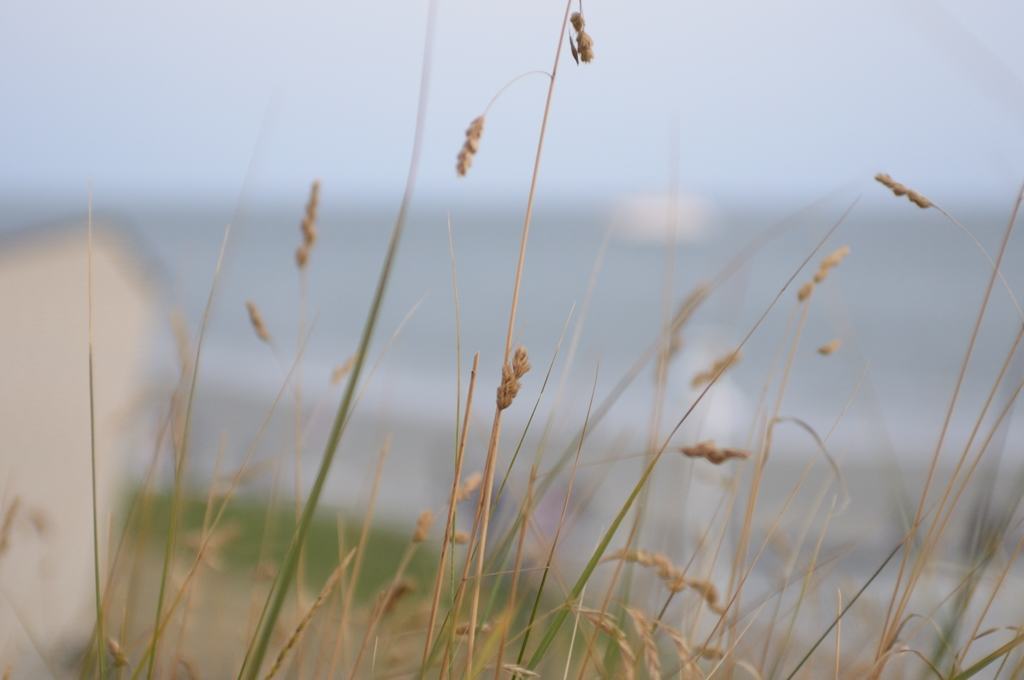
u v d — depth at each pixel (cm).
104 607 177
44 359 406
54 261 414
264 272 6881
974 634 156
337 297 5628
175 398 199
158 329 444
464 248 9062
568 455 174
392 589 166
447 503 185
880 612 206
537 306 5366
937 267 6053
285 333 3888
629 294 5603
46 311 411
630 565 185
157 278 457
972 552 186
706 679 151
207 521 189
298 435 202
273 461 230
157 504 207
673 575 151
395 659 169
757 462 188
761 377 2420
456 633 142
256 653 136
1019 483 184
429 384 2795
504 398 135
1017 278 5450
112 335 440
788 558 211
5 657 213
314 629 186
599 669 148
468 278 6644
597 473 216
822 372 2467
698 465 225
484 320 4856
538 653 145
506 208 14038
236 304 4344
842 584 219
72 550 387
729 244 7038
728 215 9969
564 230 10594
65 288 420
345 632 170
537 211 13925
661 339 200
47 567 263
